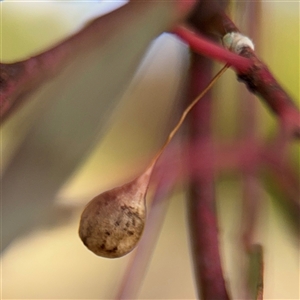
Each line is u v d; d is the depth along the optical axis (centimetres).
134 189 14
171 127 17
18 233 13
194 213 16
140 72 17
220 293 15
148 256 17
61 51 13
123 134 18
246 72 14
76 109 13
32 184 13
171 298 19
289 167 17
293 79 20
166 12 13
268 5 19
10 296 18
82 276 19
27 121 13
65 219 15
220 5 15
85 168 17
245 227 17
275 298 19
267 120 18
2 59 18
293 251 19
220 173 17
